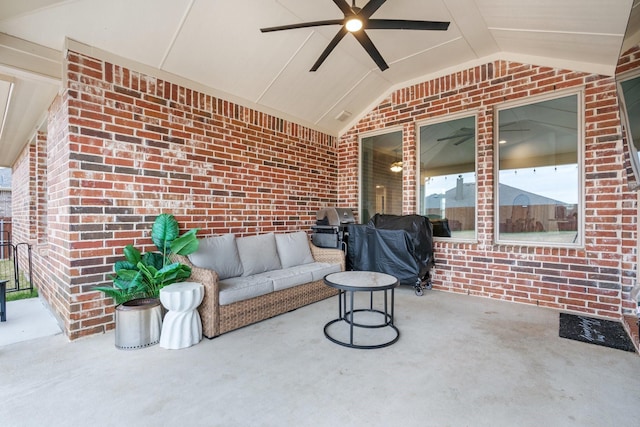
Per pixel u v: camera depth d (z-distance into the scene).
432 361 2.35
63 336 2.78
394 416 1.72
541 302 3.66
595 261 3.33
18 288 4.31
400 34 3.53
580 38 2.99
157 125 3.26
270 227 4.50
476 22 3.25
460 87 4.29
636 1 2.01
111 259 2.90
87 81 2.79
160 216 3.12
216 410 1.77
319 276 3.92
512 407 1.80
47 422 1.67
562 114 3.65
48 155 3.53
